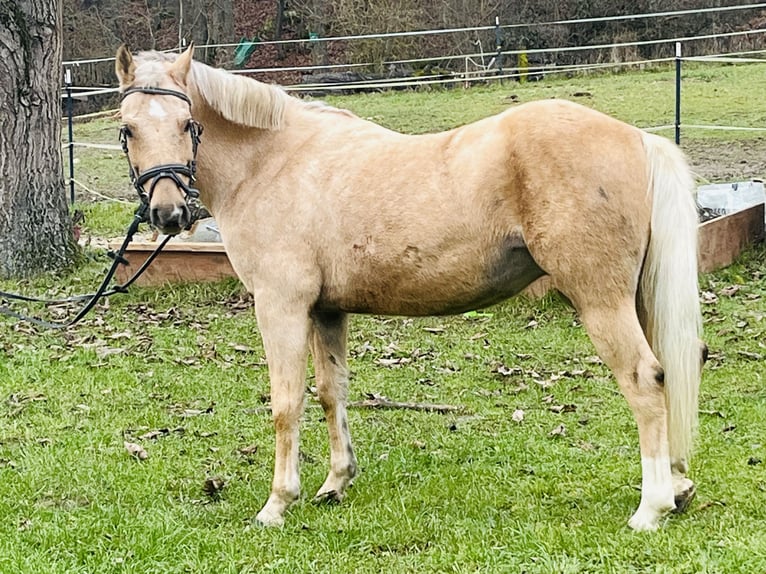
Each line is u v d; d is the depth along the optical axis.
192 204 4.79
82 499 4.82
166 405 6.38
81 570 3.99
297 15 29.92
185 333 7.99
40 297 9.12
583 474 4.88
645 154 4.02
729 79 19.83
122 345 7.76
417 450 5.43
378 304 4.41
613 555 3.80
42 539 4.27
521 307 8.19
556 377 6.68
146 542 4.19
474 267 4.13
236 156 4.56
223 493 4.93
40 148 9.84
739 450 5.09
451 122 18.05
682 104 17.61
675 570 3.64
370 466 5.16
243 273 4.56
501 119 4.13
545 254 3.97
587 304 3.98
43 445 5.60
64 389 6.65
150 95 4.35
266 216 4.46
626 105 18.05
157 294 8.97
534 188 3.95
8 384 6.74
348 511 4.52
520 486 4.75
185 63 4.44
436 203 4.14
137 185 4.36
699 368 4.05
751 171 12.40
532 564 3.80
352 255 4.30
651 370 3.93
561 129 3.97
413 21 24.45
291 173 4.47
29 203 9.81
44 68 9.81
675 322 3.93
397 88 22.94
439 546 4.07
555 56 24.39
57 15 9.94
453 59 24.06
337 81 23.77
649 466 4.02
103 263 10.18
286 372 4.45
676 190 3.96
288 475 4.52
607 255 3.92
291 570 3.95
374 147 4.40
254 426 5.93
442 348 7.48
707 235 8.60
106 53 26.19
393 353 7.38
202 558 4.10
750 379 6.36
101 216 12.66
